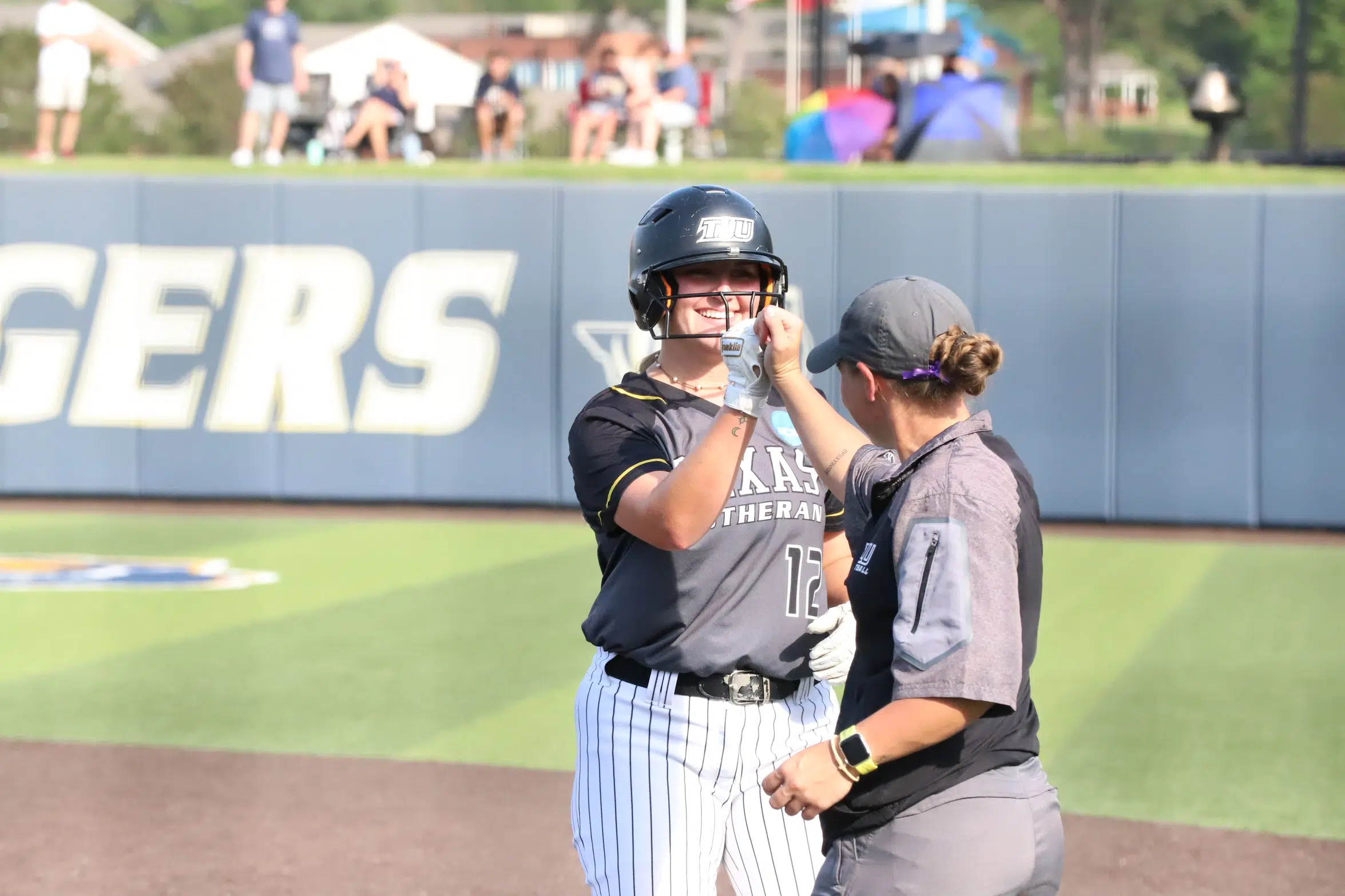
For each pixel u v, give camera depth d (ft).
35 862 42.63
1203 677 63.87
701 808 27.17
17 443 107.24
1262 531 95.81
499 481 104.22
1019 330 96.84
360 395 104.78
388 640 70.18
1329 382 93.66
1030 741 23.24
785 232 98.27
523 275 102.47
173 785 49.90
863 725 21.91
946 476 22.40
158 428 106.52
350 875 41.91
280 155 114.93
